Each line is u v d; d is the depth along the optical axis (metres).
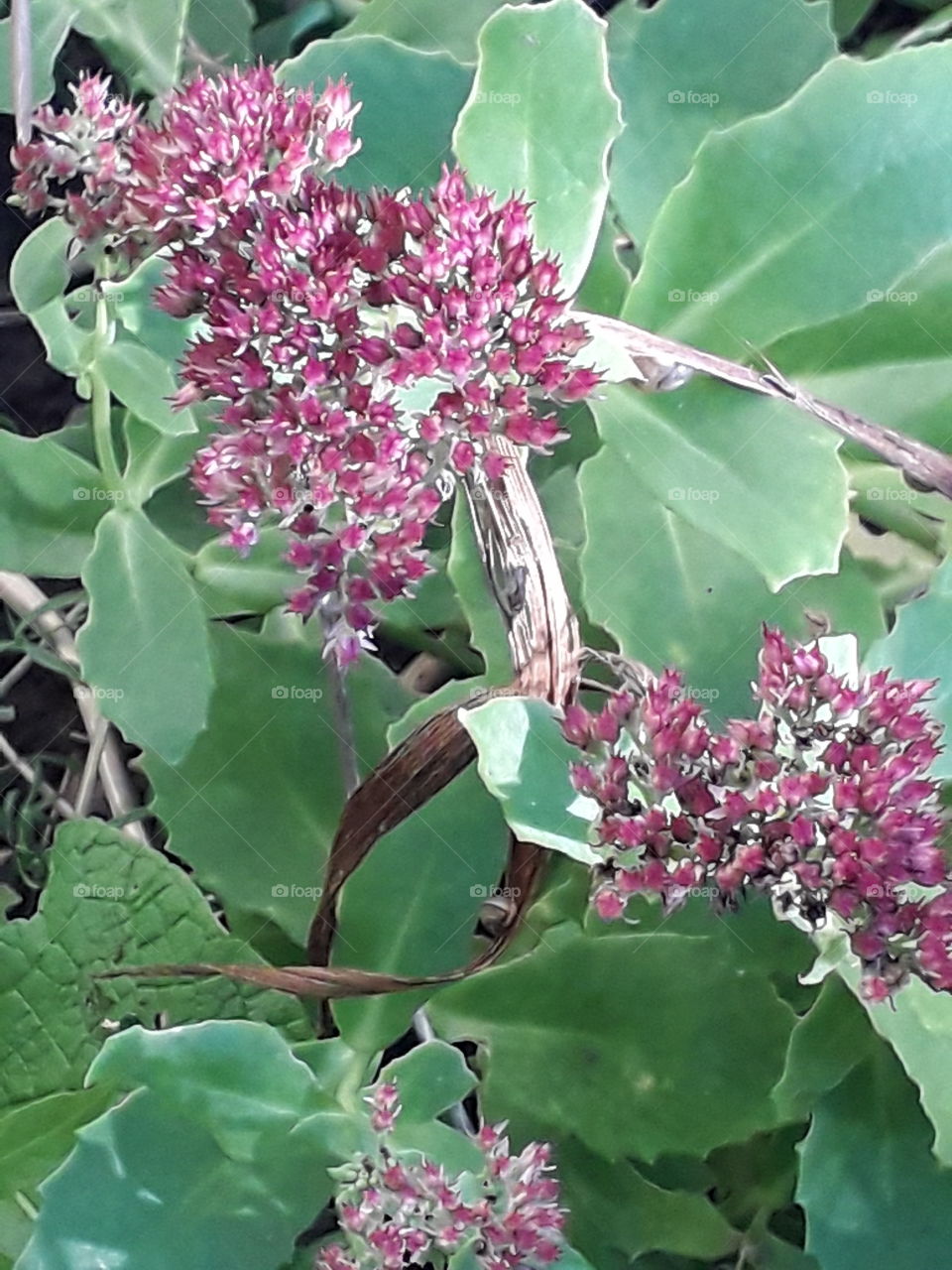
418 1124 0.32
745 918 0.34
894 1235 0.31
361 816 0.32
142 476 0.35
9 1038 0.35
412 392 0.30
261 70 0.30
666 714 0.29
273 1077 0.32
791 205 0.33
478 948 0.35
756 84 0.36
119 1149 0.32
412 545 0.29
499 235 0.29
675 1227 0.34
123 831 0.36
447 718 0.32
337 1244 0.32
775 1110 0.33
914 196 0.33
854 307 0.33
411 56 0.35
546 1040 0.34
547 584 0.31
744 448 0.32
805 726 0.29
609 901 0.29
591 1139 0.33
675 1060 0.33
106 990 0.35
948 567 0.32
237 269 0.29
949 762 0.31
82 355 0.35
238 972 0.32
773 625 0.33
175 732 0.34
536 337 0.29
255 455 0.29
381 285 0.29
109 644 0.35
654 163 0.36
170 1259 0.32
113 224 0.33
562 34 0.32
